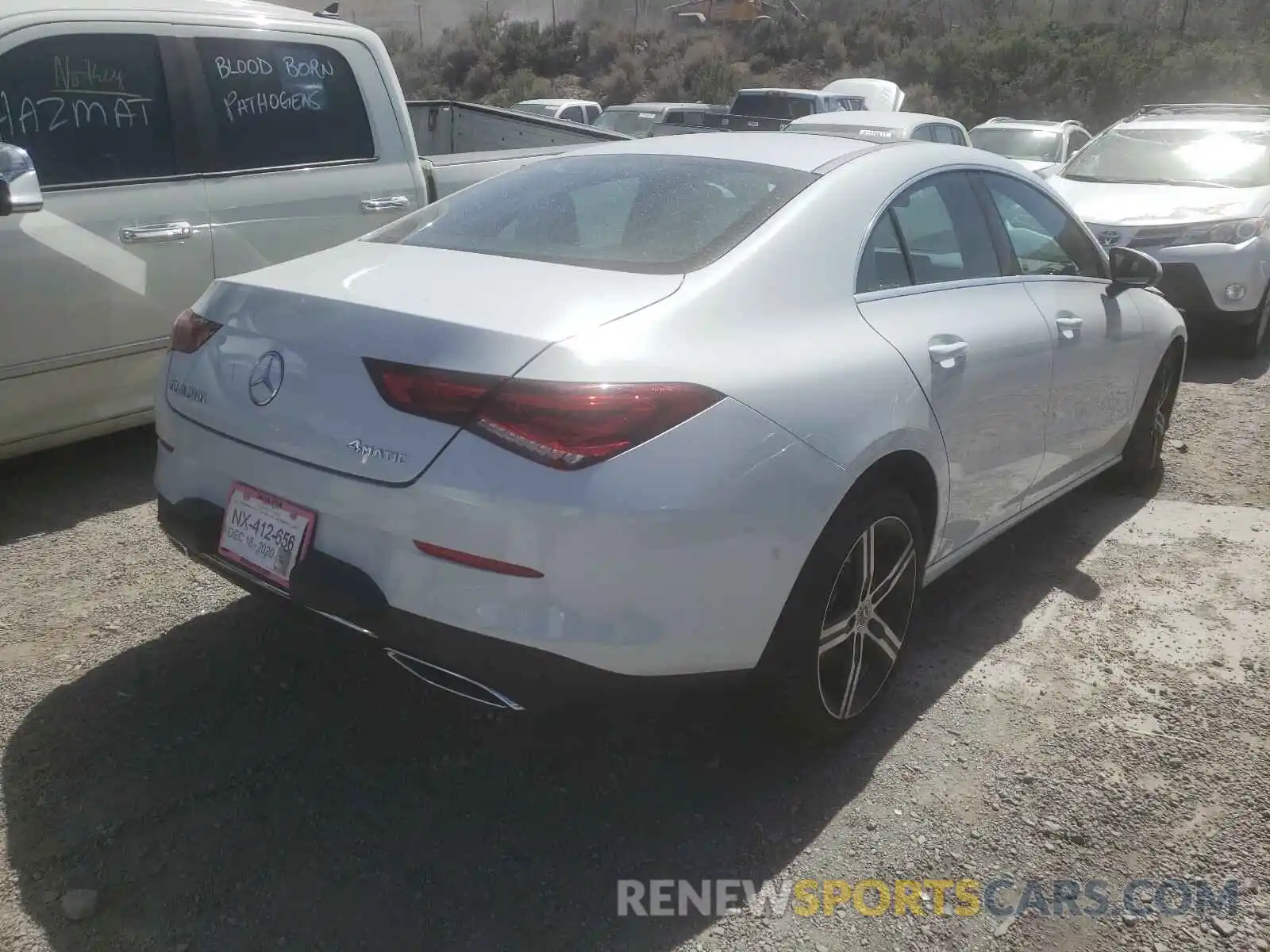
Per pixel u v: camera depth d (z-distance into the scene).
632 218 3.02
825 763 2.99
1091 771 2.99
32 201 3.78
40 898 2.39
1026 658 3.56
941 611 3.87
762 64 34.75
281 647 3.42
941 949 2.39
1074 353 3.85
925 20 37.06
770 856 2.64
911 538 3.05
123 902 2.39
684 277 2.69
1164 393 4.88
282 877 2.49
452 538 2.32
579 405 2.28
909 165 3.38
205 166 4.69
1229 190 7.93
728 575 2.45
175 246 4.55
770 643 2.67
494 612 2.31
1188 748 3.11
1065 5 38.31
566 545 2.27
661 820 2.74
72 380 4.36
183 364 2.88
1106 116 30.17
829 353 2.75
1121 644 3.66
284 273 2.90
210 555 2.76
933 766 3.00
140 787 2.76
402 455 2.37
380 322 2.49
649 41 36.19
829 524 2.69
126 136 4.45
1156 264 4.14
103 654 3.35
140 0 4.58
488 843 2.63
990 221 3.69
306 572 2.50
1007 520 3.80
